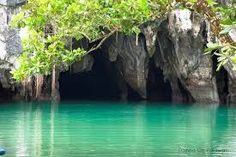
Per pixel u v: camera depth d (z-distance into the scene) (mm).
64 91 38969
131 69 34500
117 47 34000
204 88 32688
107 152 12898
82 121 20219
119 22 8133
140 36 33594
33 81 32531
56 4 8086
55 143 14305
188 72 32531
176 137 15734
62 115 22797
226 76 33125
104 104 30125
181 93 34812
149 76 36625
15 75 8156
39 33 8328
